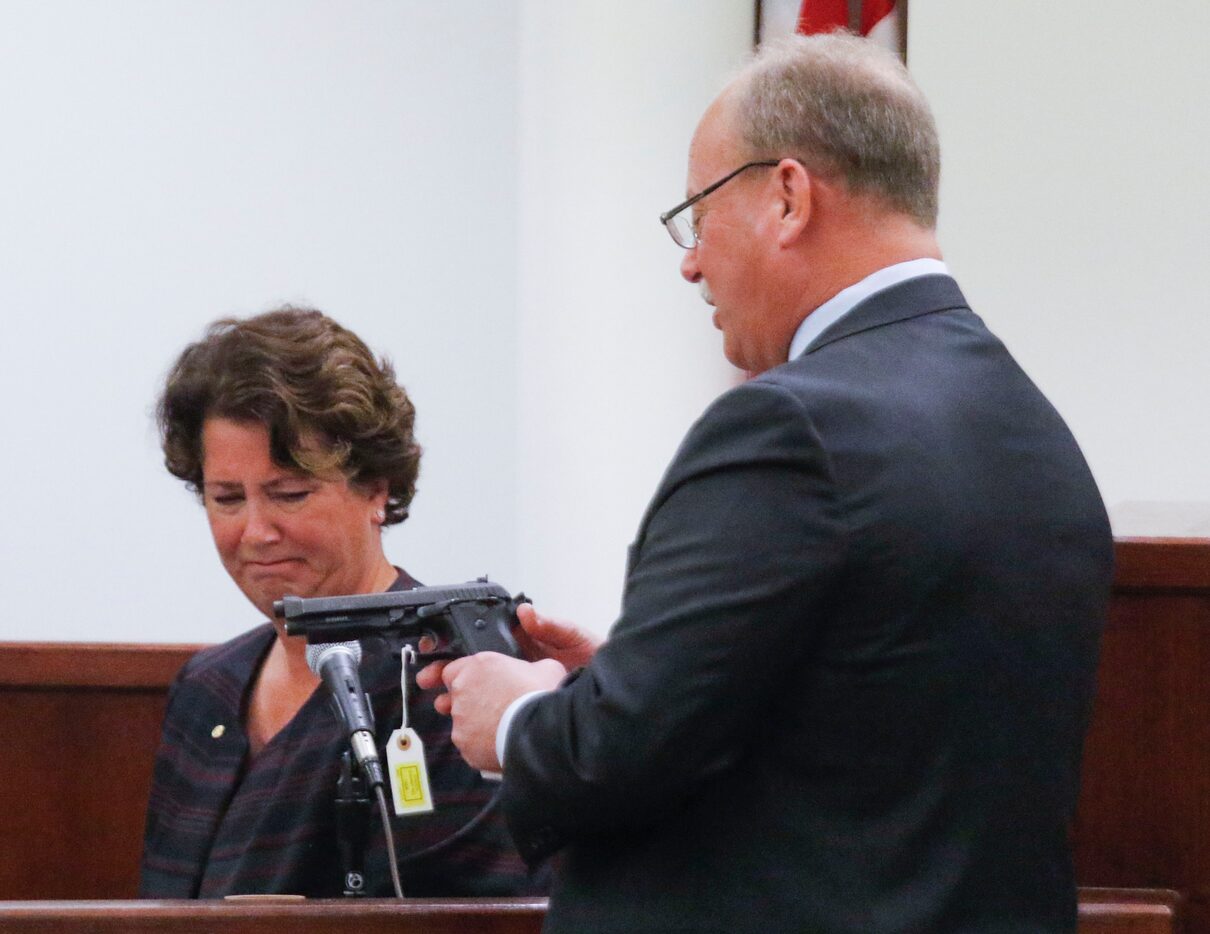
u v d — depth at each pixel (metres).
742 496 3.28
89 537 10.91
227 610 11.01
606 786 3.24
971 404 3.54
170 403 5.07
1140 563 5.44
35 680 6.62
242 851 4.75
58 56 11.06
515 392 11.32
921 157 3.77
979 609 3.34
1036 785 3.43
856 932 3.19
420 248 11.33
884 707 3.27
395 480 5.18
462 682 3.76
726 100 3.87
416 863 4.53
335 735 4.75
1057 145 10.83
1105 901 4.63
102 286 11.02
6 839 6.62
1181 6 10.79
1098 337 10.70
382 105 11.36
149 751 6.68
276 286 11.20
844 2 10.02
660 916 3.32
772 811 3.30
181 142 11.16
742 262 3.78
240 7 11.25
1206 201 10.67
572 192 10.34
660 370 10.06
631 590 3.37
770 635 3.20
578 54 10.37
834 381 3.44
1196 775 5.43
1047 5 10.91
